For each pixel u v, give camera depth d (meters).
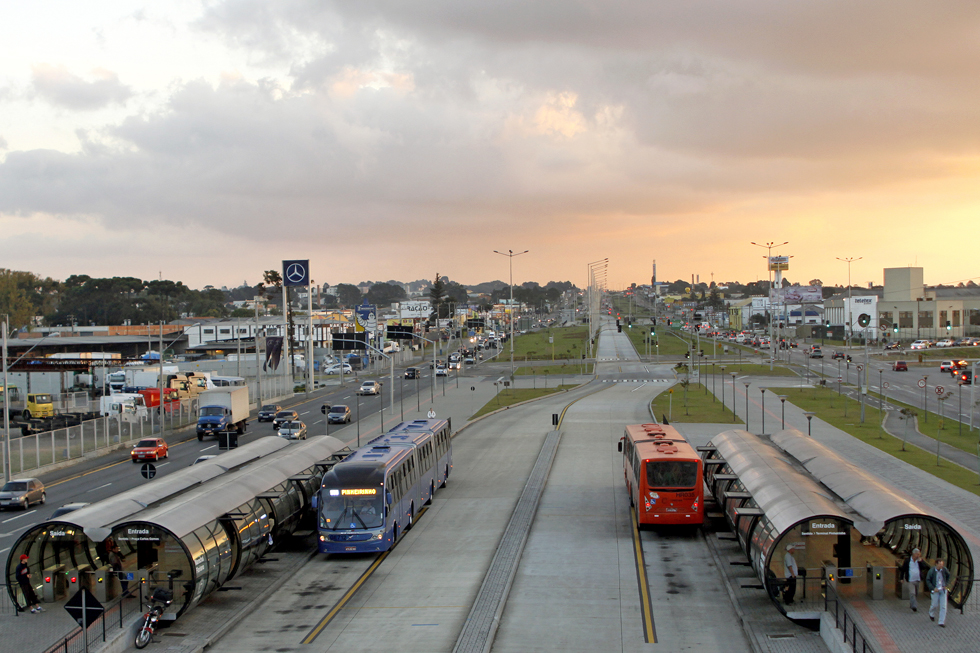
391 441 39.72
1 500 42.59
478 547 33.62
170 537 24.27
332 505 31.72
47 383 99.31
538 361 156.38
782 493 26.30
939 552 23.92
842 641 20.86
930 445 58.38
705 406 83.44
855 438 61.56
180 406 78.62
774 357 146.00
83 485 49.66
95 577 25.09
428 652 22.28
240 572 28.47
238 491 29.16
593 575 29.34
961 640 20.94
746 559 30.53
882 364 132.88
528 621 24.72
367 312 151.75
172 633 23.78
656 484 34.06
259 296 150.12
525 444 62.56
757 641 22.44
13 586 24.59
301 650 22.64
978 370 96.06
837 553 24.09
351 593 27.81
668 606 25.91
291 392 109.81
